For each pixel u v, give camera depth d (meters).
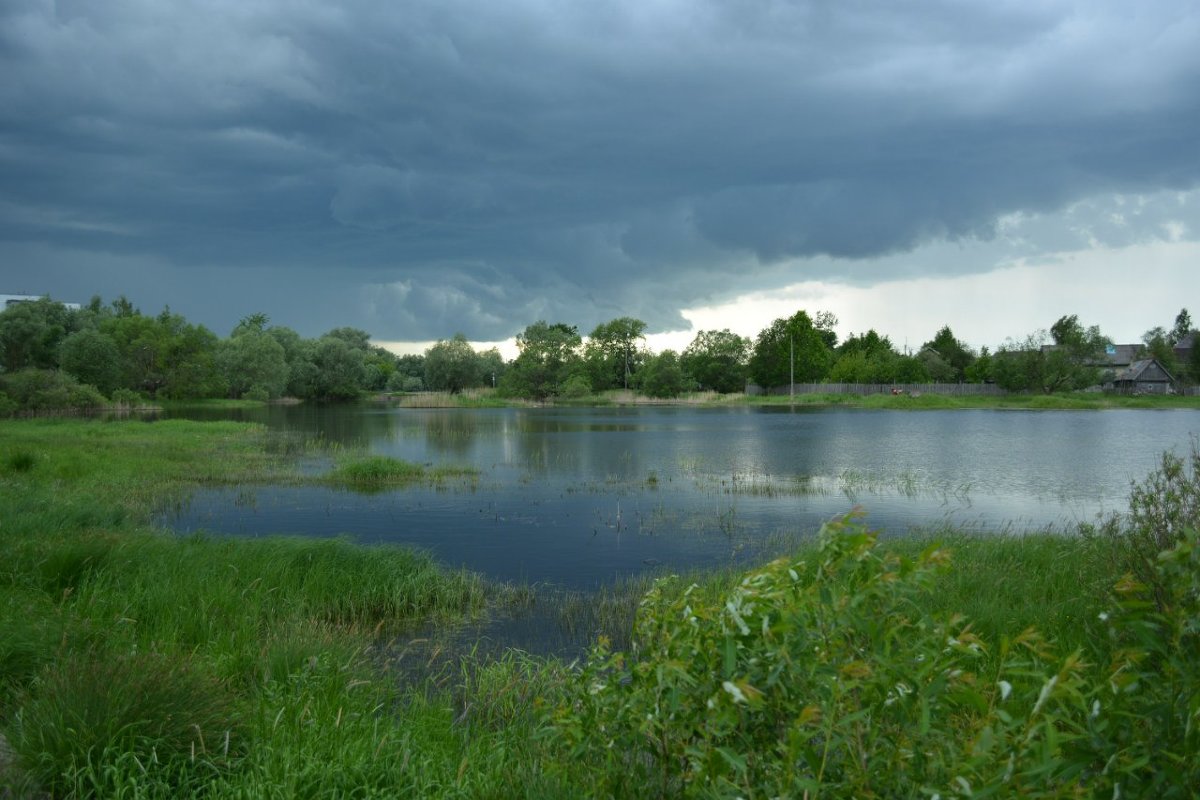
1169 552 3.11
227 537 12.36
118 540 10.24
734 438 39.34
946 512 17.44
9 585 8.34
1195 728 2.66
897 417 60.69
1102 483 22.06
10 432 36.84
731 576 10.74
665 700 3.20
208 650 6.97
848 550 2.99
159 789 4.28
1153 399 86.56
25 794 3.98
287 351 102.19
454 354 103.19
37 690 5.08
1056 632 6.52
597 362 105.81
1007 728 2.63
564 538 14.90
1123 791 2.61
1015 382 90.06
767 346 99.50
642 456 30.56
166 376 82.50
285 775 4.39
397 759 4.88
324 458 29.09
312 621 7.85
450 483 22.69
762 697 2.82
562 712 3.83
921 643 2.81
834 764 2.75
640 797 3.31
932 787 2.56
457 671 7.58
